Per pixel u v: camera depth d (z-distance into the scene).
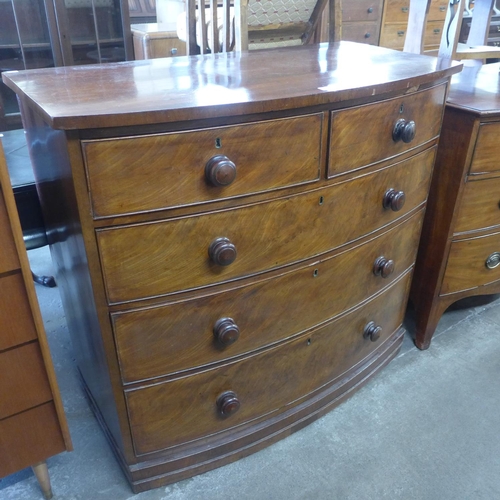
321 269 1.15
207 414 1.17
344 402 1.47
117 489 1.21
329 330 1.28
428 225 1.53
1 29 2.34
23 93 0.93
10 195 0.83
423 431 1.38
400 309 1.55
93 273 0.89
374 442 1.35
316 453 1.32
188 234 0.93
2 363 0.96
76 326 1.27
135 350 1.00
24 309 0.94
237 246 0.99
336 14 1.68
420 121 1.19
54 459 1.29
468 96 1.43
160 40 2.59
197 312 1.02
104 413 1.26
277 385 1.25
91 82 1.01
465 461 1.30
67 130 0.77
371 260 1.28
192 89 0.94
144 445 1.14
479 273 1.61
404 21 3.05
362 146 1.07
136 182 0.84
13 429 1.04
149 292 0.95
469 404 1.47
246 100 0.85
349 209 1.13
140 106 0.81
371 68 1.16
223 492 1.21
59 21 2.40
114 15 2.58
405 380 1.55
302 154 0.98
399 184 1.24
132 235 0.88
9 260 0.88
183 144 0.84
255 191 0.96
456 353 1.67
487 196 1.46
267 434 1.31
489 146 1.36
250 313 1.09
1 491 1.21
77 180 0.81
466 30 3.13
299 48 1.50
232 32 1.99
